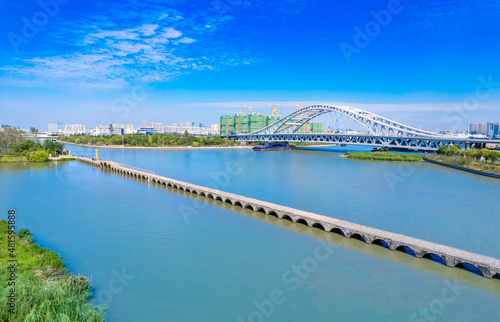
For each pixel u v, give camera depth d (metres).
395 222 41.19
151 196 58.38
